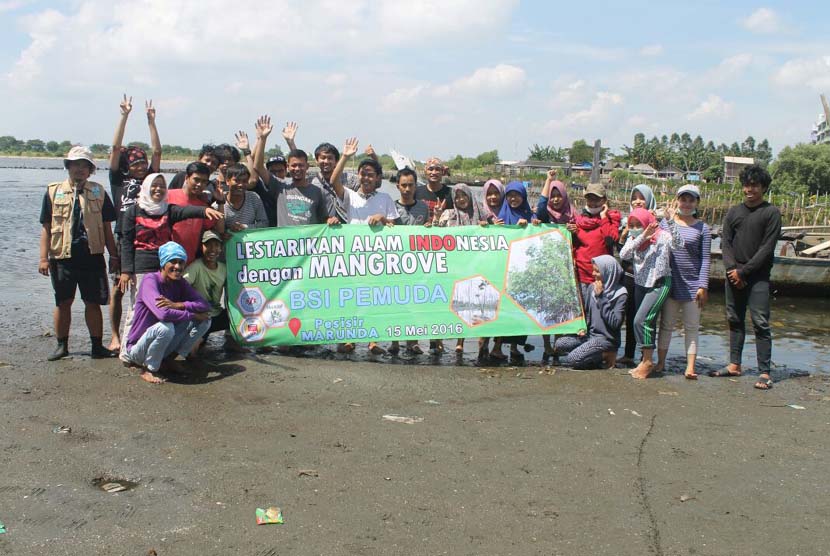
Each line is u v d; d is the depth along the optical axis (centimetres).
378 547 377
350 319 768
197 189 708
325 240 766
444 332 774
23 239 2008
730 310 754
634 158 12056
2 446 493
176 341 660
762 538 401
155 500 421
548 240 780
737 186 4650
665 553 382
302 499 429
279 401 610
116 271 764
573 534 398
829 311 1380
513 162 11150
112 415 562
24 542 369
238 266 757
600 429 570
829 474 496
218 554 365
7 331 863
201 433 530
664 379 730
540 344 916
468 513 419
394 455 501
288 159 777
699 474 488
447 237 776
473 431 555
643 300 723
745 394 687
